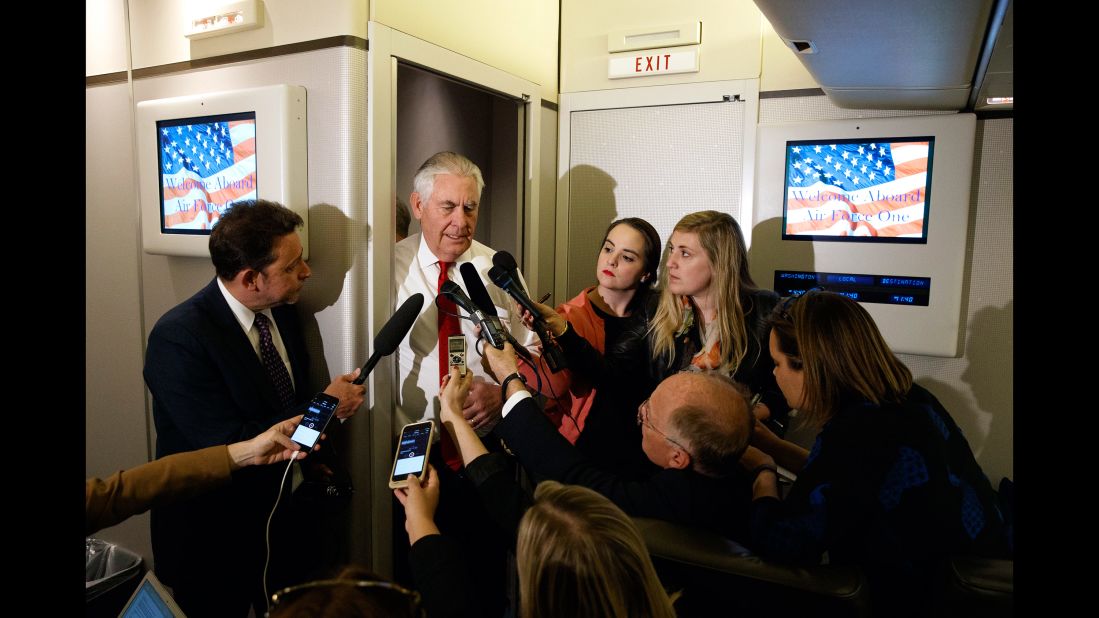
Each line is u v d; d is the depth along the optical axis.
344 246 2.03
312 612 0.83
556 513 1.03
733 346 2.26
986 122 2.40
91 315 2.64
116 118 2.45
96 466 2.72
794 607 1.33
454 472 2.29
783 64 2.62
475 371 2.32
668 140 2.83
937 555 1.35
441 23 2.26
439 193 2.18
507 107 2.85
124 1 2.37
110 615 2.49
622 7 2.86
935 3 1.37
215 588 1.86
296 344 2.04
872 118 2.48
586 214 3.03
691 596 1.41
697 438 1.46
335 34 1.96
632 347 2.43
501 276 2.08
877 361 1.44
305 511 2.00
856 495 1.33
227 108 2.05
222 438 1.72
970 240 2.46
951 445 1.43
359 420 2.09
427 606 1.26
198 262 2.29
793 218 2.62
